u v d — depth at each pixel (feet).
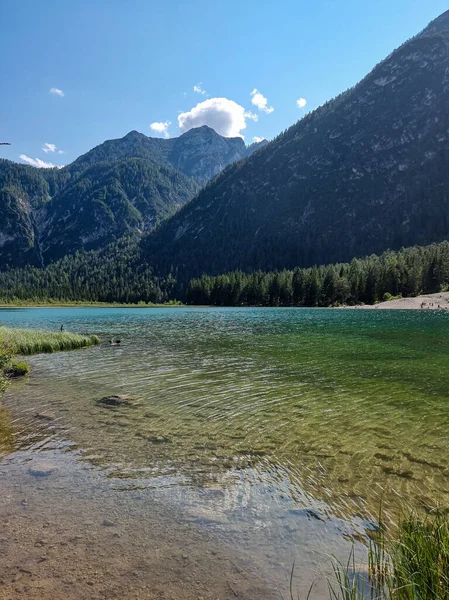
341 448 33.96
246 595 16.52
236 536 21.02
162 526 21.86
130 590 16.67
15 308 503.20
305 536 21.04
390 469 29.71
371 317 215.51
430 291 379.76
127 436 36.83
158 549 19.71
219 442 35.35
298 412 44.52
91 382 60.70
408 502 24.71
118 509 23.65
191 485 27.02
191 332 146.61
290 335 128.88
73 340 105.19
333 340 113.39
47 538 20.40
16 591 16.38
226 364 75.77
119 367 73.61
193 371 69.00
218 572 18.02
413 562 15.81
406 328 147.02
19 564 18.22
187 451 33.24
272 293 468.34
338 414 43.75
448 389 55.42
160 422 41.04
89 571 17.87
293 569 18.29
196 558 19.06
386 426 39.68
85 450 33.35
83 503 24.30
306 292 442.50
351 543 20.44
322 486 26.94
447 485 27.09
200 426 39.73
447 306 293.64
